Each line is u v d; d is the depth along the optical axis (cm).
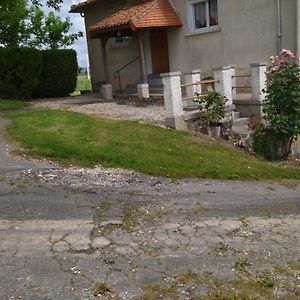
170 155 819
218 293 382
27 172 719
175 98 1005
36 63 1773
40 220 537
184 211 576
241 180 731
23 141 893
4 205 581
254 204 607
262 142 945
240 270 424
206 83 1142
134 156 796
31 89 1788
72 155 804
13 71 1736
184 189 667
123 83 2014
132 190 652
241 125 1113
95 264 434
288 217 560
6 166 752
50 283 400
